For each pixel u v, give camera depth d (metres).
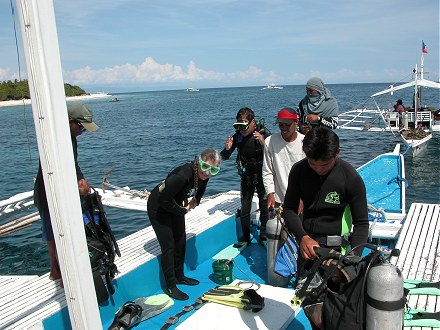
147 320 4.02
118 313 3.90
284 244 4.38
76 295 2.83
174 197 4.19
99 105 97.19
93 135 31.47
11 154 22.67
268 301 4.01
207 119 43.53
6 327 3.36
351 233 2.95
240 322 3.66
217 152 4.07
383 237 5.49
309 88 4.92
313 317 2.70
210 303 4.02
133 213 10.05
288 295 4.12
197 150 22.58
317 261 2.48
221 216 5.96
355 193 2.84
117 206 9.41
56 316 3.56
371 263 2.32
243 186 5.58
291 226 2.94
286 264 4.33
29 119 49.00
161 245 4.32
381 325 2.22
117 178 15.88
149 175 16.28
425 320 3.14
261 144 5.27
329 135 2.62
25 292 3.97
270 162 4.70
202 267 5.20
